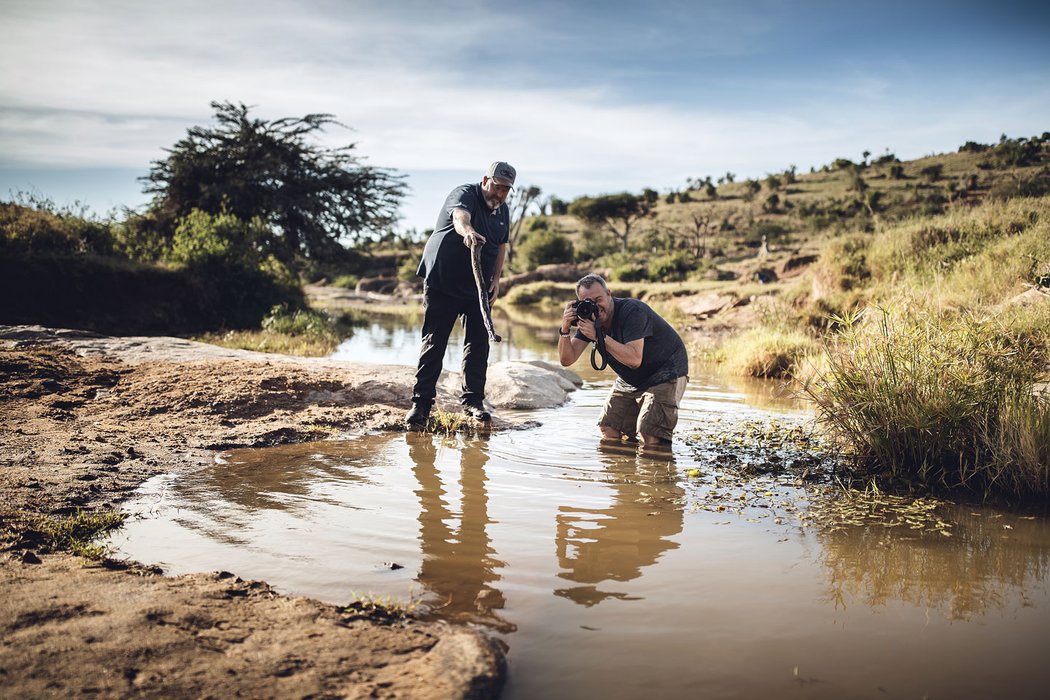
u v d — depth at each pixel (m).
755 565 3.00
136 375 6.70
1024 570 2.97
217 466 4.41
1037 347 5.74
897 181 91.44
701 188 123.25
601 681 2.06
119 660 1.99
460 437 5.50
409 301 42.38
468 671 2.02
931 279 11.72
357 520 3.46
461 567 2.91
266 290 17.84
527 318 27.44
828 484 4.34
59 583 2.50
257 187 22.95
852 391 4.80
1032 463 4.03
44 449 4.37
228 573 2.69
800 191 100.19
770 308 14.96
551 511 3.69
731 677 2.09
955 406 4.44
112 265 14.31
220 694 1.87
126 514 3.44
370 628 2.31
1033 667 2.17
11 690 1.82
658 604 2.59
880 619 2.49
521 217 65.62
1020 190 15.05
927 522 3.61
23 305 12.96
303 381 6.55
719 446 5.30
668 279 41.97
